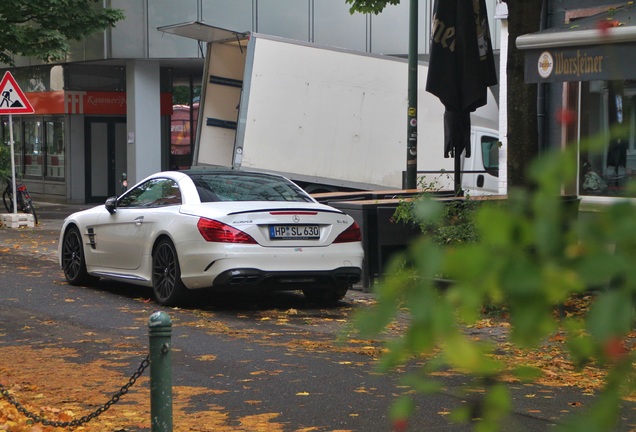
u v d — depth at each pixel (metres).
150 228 13.77
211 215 12.82
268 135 24.38
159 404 5.48
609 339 1.48
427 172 21.97
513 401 1.81
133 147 36.25
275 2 34.41
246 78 24.17
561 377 8.24
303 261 12.91
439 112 25.91
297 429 7.00
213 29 23.72
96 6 35.03
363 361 9.58
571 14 17.62
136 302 13.96
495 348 1.66
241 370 9.18
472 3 16.50
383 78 25.55
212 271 12.65
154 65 36.28
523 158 13.99
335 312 13.28
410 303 1.58
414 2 21.11
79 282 15.77
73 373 9.12
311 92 24.83
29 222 27.27
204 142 24.92
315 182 24.94
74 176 38.47
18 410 6.79
